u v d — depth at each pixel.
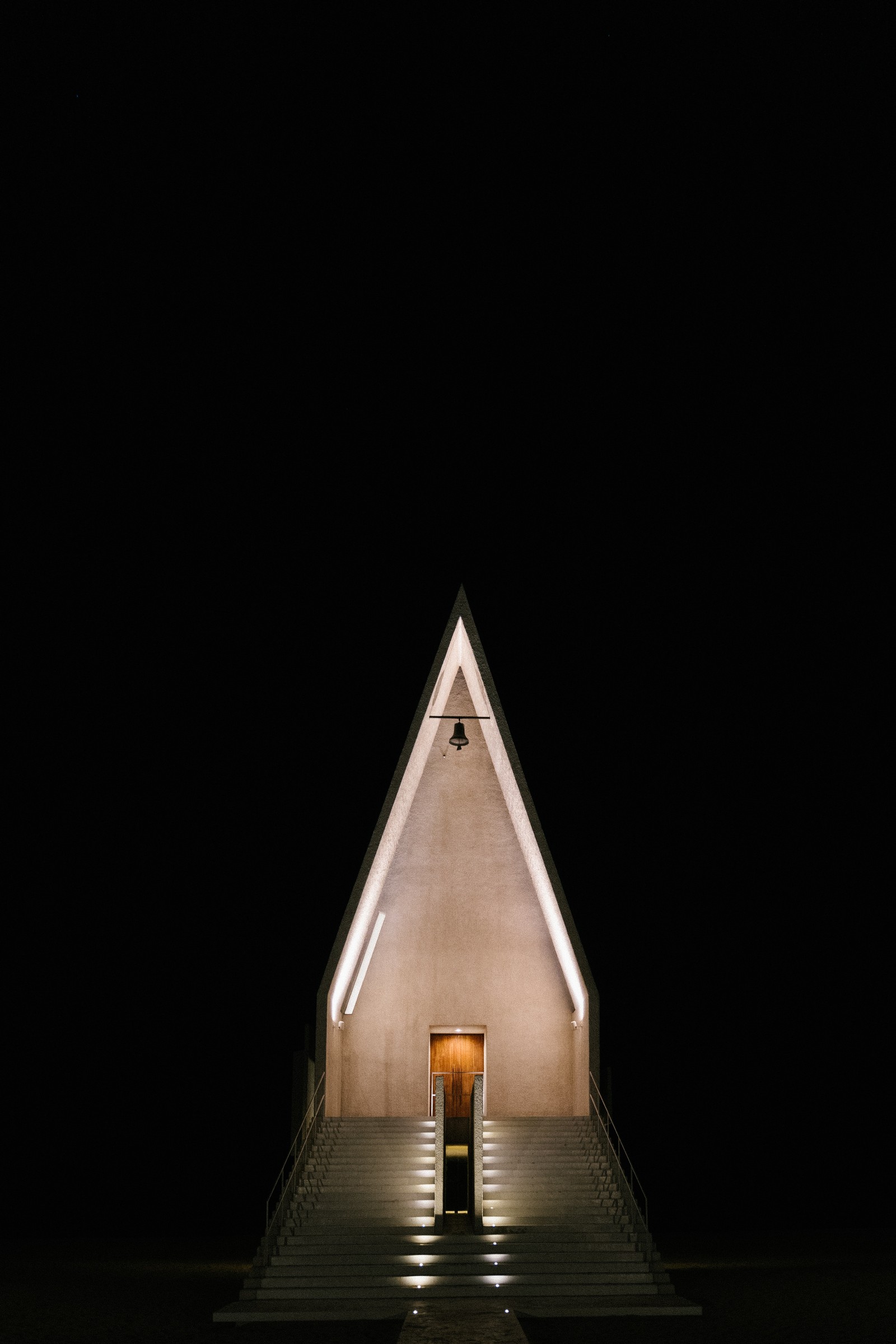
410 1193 15.73
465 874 21.58
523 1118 17.23
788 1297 12.92
